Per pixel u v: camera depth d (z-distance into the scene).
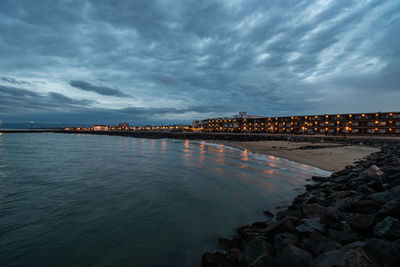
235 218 7.98
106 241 6.39
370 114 76.25
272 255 4.66
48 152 30.94
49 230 7.07
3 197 10.34
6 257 5.56
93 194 10.91
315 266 3.61
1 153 29.19
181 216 8.20
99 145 47.34
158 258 5.54
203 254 5.32
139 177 14.67
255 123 120.69
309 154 28.48
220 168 18.08
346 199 7.39
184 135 98.06
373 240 3.71
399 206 4.66
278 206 9.16
